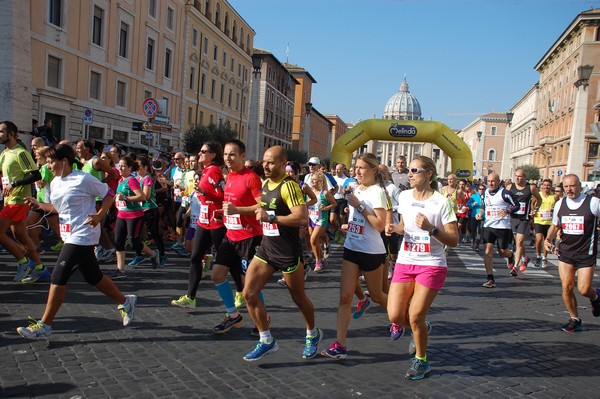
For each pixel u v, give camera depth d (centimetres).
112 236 1167
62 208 516
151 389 413
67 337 528
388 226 485
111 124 3125
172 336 551
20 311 607
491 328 661
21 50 2209
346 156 2369
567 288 668
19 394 391
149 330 567
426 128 2341
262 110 6662
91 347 503
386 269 596
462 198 1647
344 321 507
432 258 461
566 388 464
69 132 2730
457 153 2341
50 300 505
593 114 5756
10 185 718
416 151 13862
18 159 721
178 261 1026
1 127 725
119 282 799
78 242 512
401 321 479
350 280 513
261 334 490
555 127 6956
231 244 570
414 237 467
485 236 981
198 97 4431
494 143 11331
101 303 665
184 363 474
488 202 979
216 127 4106
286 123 7975
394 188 816
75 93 2777
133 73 3347
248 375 454
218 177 625
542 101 7994
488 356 543
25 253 827
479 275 1111
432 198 468
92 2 2869
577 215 663
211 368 465
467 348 568
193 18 4212
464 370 495
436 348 562
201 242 638
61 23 2638
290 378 452
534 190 1181
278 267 484
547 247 698
